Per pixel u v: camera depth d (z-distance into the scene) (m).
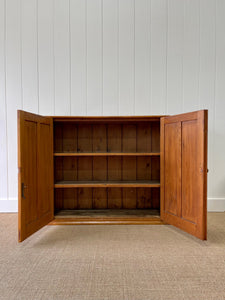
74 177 3.00
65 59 3.10
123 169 2.99
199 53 3.08
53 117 2.63
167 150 2.52
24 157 2.10
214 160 3.11
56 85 3.10
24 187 2.08
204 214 2.10
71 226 2.59
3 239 2.25
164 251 2.00
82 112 3.12
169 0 3.08
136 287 1.51
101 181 2.88
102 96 3.12
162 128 2.58
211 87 3.09
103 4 3.08
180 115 2.33
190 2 3.08
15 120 3.10
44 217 2.45
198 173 2.13
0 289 1.49
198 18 3.08
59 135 2.98
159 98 3.11
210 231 2.43
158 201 3.02
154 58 3.10
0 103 3.08
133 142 2.99
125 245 2.11
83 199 3.01
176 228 2.52
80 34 3.09
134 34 3.10
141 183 2.70
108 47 3.10
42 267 1.75
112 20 3.09
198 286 1.52
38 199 2.33
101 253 1.97
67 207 3.01
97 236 2.31
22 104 3.10
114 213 2.81
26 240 2.22
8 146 3.10
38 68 3.09
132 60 3.10
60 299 1.40
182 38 3.08
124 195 3.01
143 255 1.93
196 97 3.10
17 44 3.08
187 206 2.27
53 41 3.09
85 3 3.08
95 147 2.99
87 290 1.48
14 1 3.06
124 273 1.67
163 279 1.60
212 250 2.01
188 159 2.25
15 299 1.40
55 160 2.98
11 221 2.74
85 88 3.11
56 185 2.64
